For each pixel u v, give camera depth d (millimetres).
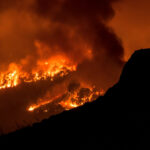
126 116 20375
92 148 18016
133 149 16406
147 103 20984
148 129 17672
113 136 18391
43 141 21000
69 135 20719
